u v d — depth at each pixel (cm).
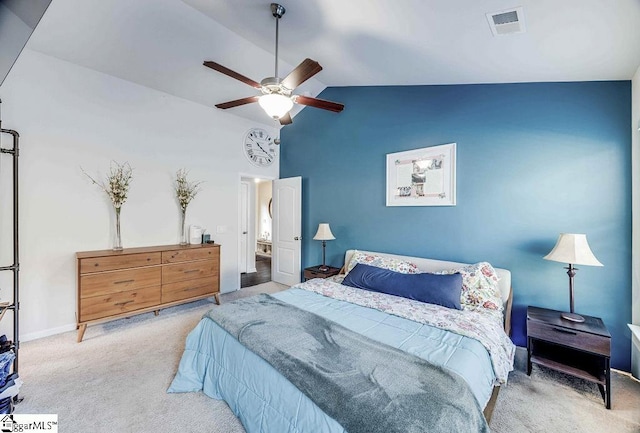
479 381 145
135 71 330
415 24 203
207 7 246
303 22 238
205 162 422
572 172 247
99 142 325
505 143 279
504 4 163
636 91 217
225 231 448
